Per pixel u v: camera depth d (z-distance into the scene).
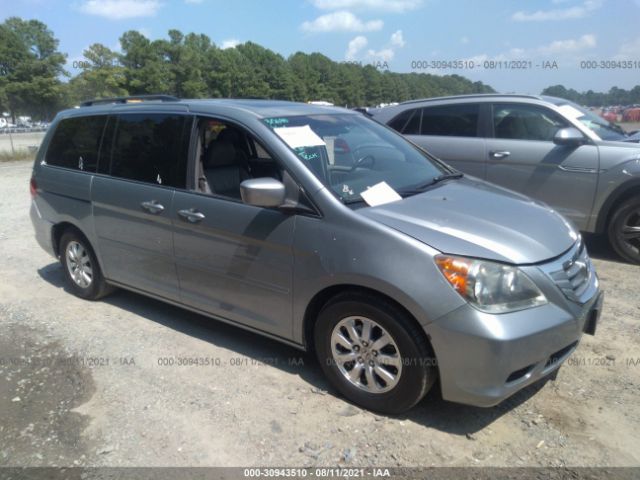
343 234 3.08
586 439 2.91
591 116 6.40
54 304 5.02
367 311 3.02
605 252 6.09
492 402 2.78
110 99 4.99
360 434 2.99
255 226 3.44
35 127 41.16
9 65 44.84
